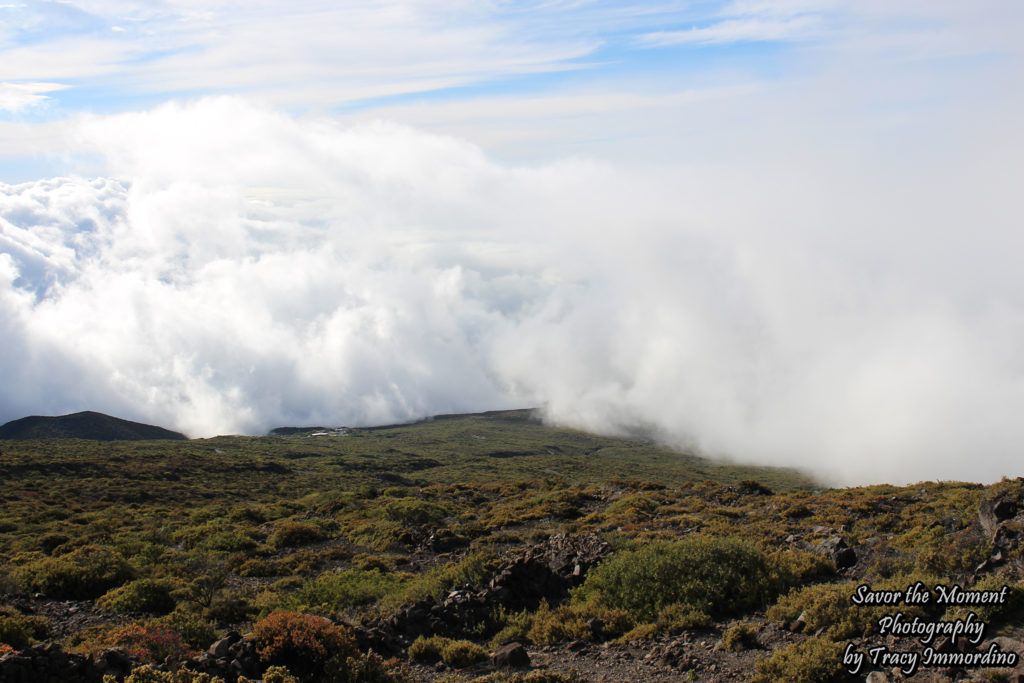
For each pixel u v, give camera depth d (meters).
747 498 36.16
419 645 15.05
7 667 10.88
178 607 19.20
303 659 13.10
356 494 48.03
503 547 28.17
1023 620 11.93
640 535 25.81
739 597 16.53
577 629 15.62
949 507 24.52
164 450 121.50
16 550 29.73
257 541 33.09
